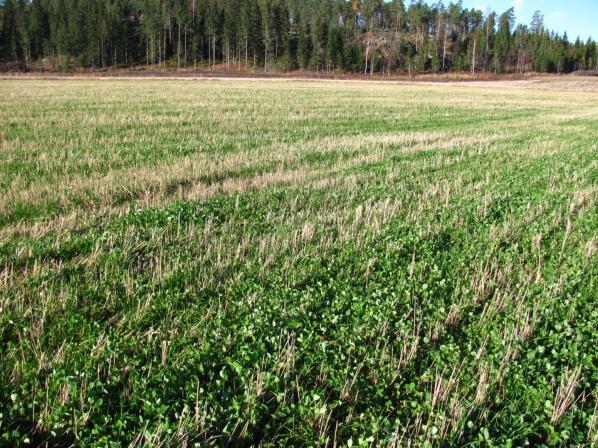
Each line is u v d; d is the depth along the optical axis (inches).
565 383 188.7
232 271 280.7
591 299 265.4
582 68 5551.2
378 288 264.2
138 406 170.2
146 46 4645.7
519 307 242.7
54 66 4320.9
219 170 539.8
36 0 4603.8
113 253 290.8
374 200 441.7
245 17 4441.4
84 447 150.6
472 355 204.1
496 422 168.7
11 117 959.0
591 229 378.0
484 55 5221.5
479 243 338.6
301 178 522.0
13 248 301.1
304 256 301.4
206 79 3208.7
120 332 213.6
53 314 225.3
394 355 204.5
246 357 192.1
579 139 903.1
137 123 927.0
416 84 3435.0
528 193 483.5
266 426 161.0
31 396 170.2
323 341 208.5
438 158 660.7
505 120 1248.2
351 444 152.3
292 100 1625.2
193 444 153.3
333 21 5447.8
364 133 905.5
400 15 5388.8
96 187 450.6
